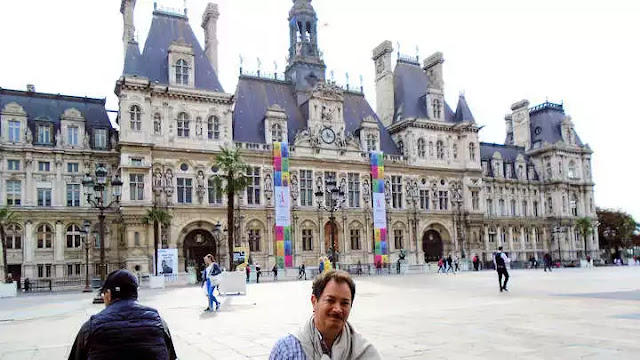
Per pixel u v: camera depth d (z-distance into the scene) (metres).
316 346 5.18
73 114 67.38
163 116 67.94
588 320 18.48
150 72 69.50
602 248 127.00
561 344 14.12
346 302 5.25
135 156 64.75
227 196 67.31
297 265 73.38
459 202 89.00
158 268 60.31
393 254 81.69
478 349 13.85
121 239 66.62
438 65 94.19
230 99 71.75
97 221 66.31
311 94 79.00
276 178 73.06
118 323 6.44
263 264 71.56
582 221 102.06
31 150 64.00
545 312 21.11
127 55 68.19
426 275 64.25
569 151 106.94
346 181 79.50
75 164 66.75
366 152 81.88
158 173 66.75
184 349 15.34
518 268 89.31
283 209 72.88
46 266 63.47
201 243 69.38
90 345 6.37
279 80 85.25
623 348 13.34
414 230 83.69
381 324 19.05
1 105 65.38
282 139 76.00
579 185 106.94
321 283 5.37
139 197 64.38
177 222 66.62
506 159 104.44
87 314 27.20
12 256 61.97
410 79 94.38
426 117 90.69
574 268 83.12
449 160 89.56
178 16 76.50
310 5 89.69
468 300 27.77
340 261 76.62
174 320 22.39
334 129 80.06
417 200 85.00
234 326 19.97
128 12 71.75
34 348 16.53
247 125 76.56
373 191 80.44
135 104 65.69
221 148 62.78
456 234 88.00
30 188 63.81
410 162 85.69
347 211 78.38
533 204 104.12
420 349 14.05
